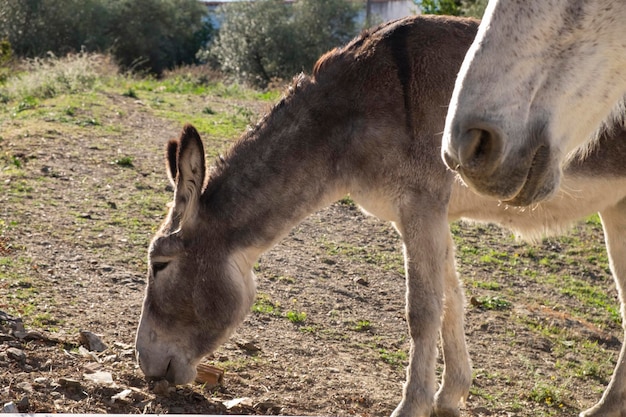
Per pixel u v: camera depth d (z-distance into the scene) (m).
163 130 12.51
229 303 4.38
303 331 5.88
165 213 8.27
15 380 4.09
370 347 5.80
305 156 4.38
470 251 8.81
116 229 7.53
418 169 4.26
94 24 42.25
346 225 8.98
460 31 4.40
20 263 6.23
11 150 9.98
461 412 4.94
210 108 15.19
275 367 5.08
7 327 4.78
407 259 4.32
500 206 4.60
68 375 4.27
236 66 39.91
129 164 10.02
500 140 2.43
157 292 4.41
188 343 4.42
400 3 45.16
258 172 4.40
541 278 8.33
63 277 6.08
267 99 18.86
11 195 8.17
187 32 48.50
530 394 5.39
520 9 2.46
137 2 44.66
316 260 7.68
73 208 8.02
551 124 2.49
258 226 4.41
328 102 4.38
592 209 4.64
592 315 7.51
